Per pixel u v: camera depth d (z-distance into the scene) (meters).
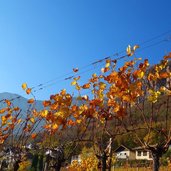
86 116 9.76
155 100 8.45
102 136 10.27
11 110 11.56
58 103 9.69
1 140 11.89
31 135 11.40
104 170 10.80
